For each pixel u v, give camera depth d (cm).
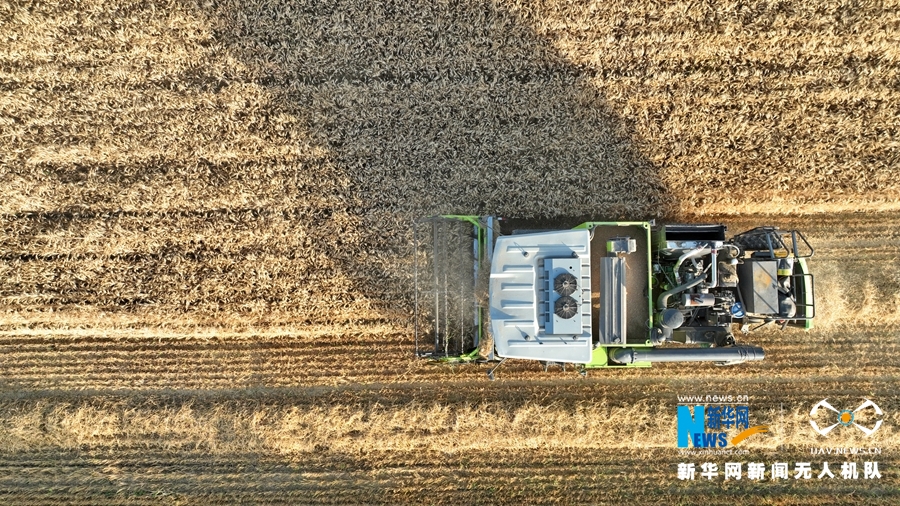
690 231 808
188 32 931
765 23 909
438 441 935
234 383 946
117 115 932
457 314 910
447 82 927
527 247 732
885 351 928
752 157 917
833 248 927
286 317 938
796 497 933
